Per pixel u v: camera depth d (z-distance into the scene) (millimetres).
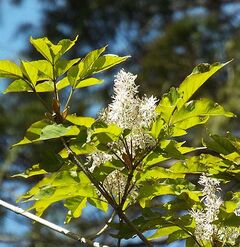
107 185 1356
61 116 1358
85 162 1357
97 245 1358
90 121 1367
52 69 1354
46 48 1343
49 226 1396
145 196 1359
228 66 4125
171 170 1362
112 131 1303
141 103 1329
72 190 1348
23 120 4055
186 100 1307
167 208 1392
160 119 1308
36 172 1371
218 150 1364
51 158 1335
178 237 1393
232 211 1337
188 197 1382
